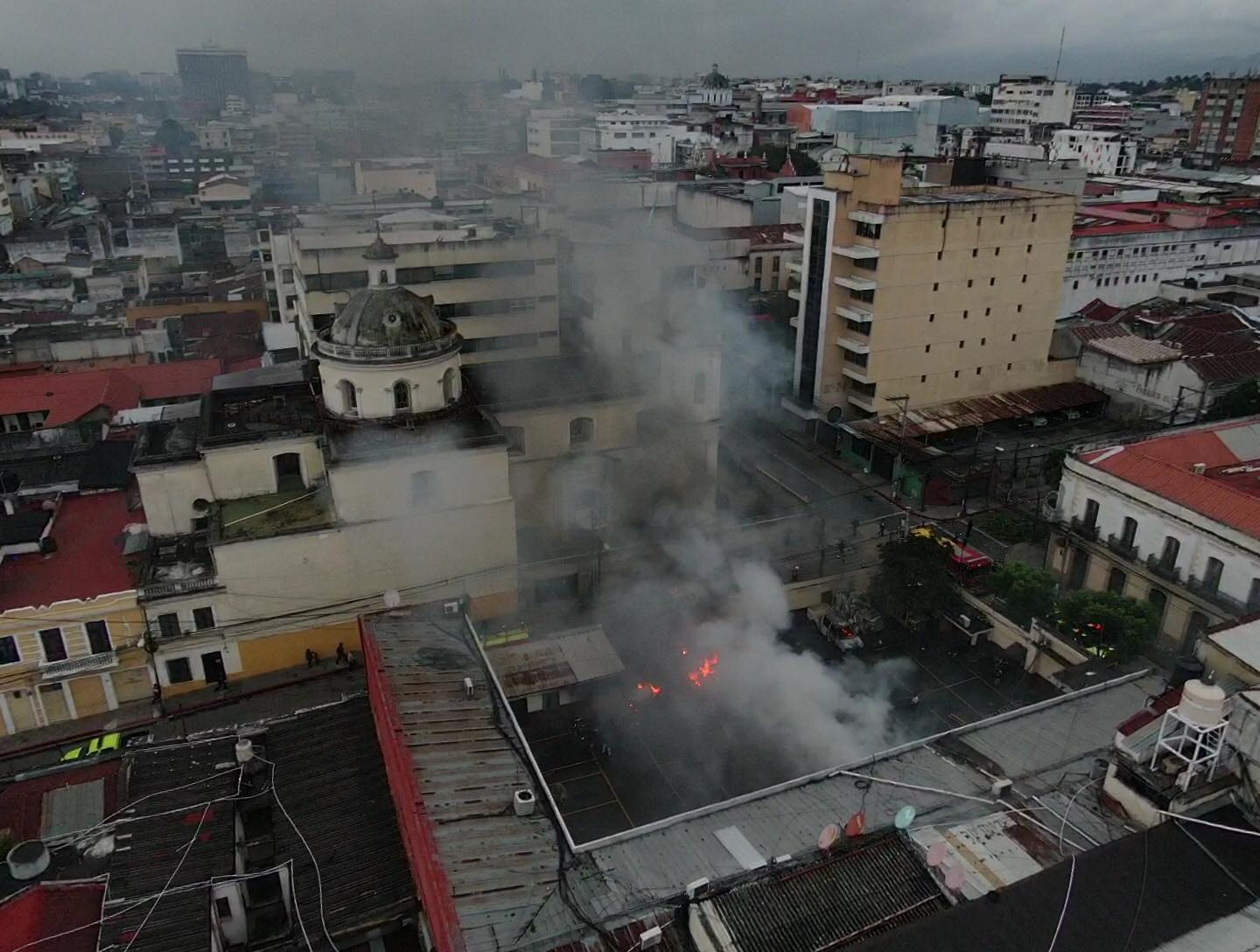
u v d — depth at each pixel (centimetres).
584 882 2416
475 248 5950
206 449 4122
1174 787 2384
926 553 4469
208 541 3850
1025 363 6838
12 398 6084
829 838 2395
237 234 11219
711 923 2202
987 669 4259
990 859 2392
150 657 3897
